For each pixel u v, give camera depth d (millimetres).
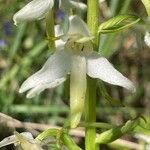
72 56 89
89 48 89
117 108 159
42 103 160
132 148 142
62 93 160
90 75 88
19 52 167
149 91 182
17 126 143
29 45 167
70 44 89
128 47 183
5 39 170
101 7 170
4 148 146
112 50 163
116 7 145
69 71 88
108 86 182
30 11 87
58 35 98
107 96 91
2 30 170
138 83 186
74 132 147
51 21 90
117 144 144
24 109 152
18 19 87
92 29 89
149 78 185
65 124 89
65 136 90
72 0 88
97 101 161
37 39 167
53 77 88
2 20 168
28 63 163
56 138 90
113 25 88
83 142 154
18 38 162
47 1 88
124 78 87
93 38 87
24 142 90
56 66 88
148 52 190
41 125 144
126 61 186
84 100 87
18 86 160
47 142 93
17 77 162
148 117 145
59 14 167
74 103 87
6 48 170
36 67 163
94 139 93
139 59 186
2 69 173
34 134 141
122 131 91
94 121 92
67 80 90
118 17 88
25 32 165
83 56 89
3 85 158
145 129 91
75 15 87
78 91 87
